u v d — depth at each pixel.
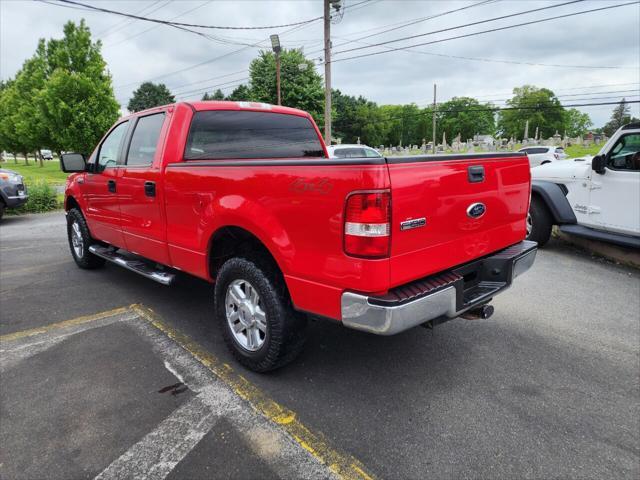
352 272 2.20
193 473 2.09
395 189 2.14
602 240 5.71
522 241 3.35
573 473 2.11
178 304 4.32
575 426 2.46
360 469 2.12
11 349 3.36
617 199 5.61
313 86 32.69
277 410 2.58
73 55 22.08
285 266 2.52
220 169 2.87
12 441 2.31
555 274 5.47
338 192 2.18
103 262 5.65
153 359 3.20
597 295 4.68
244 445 2.29
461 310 2.59
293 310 2.73
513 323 3.91
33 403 2.64
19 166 44.41
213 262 3.26
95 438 2.33
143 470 2.11
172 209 3.41
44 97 21.69
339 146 12.24
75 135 21.62
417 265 2.36
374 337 3.58
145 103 80.38
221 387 2.83
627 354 3.34
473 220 2.73
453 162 2.52
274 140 4.07
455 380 2.94
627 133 5.40
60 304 4.33
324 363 3.15
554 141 44.00
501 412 2.59
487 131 97.81
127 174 3.97
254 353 2.89
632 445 2.31
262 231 2.61
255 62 33.53
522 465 2.16
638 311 4.22
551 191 6.31
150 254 3.89
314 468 2.13
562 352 3.36
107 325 3.81
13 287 4.88
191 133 3.46
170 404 2.64
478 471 2.12
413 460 2.19
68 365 3.11
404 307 2.19
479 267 2.95
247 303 2.92
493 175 2.87
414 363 3.16
